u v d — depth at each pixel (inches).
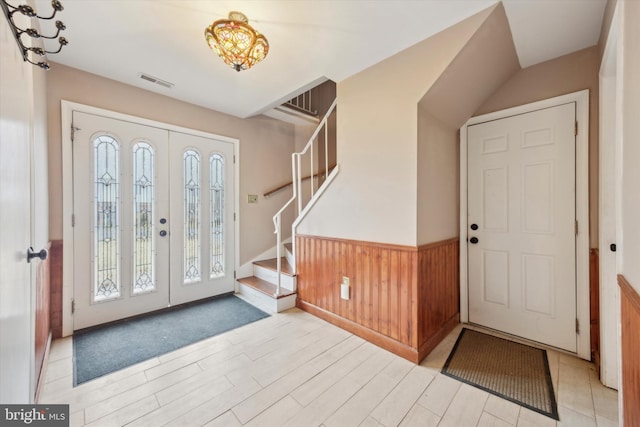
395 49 81.3
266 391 63.9
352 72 94.4
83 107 94.2
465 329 97.0
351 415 56.6
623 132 44.1
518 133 90.2
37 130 64.7
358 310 92.0
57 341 87.0
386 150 85.0
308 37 76.2
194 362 75.5
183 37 76.5
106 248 99.7
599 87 72.6
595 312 76.2
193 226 122.7
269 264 140.6
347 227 96.6
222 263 132.8
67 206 91.1
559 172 82.7
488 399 61.4
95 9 65.1
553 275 83.8
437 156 89.1
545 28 71.2
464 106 91.9
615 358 64.6
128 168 104.7
